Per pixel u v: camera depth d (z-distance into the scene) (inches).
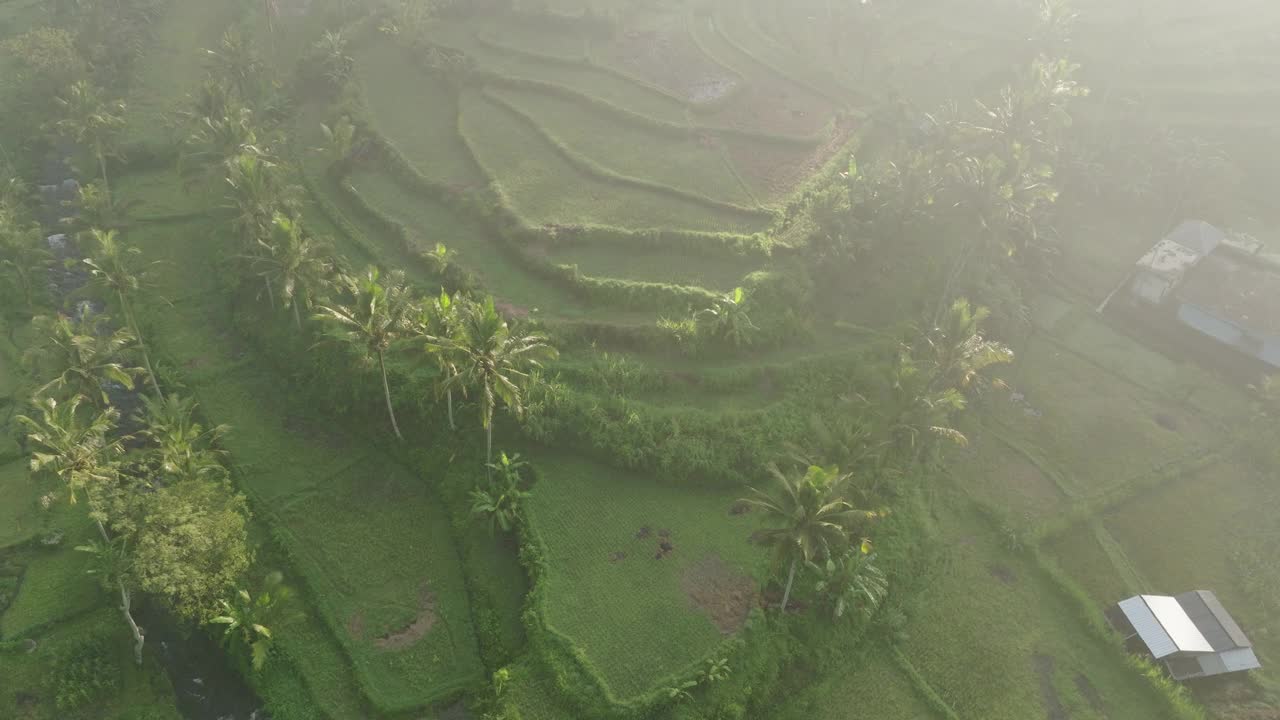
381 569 1995.6
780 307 2566.4
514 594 1915.6
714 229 2743.6
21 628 1786.4
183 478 1924.2
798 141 3213.6
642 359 2377.0
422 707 1743.4
